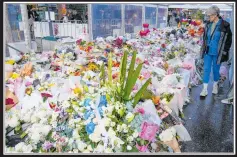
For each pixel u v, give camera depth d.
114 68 2.32
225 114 3.00
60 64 2.52
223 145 2.29
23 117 1.49
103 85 1.79
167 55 3.67
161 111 1.78
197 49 4.86
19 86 1.80
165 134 1.53
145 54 3.44
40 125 1.42
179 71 3.06
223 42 3.44
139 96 1.56
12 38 2.93
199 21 7.51
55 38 3.69
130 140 1.38
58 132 1.42
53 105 1.60
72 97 1.66
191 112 3.04
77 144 1.35
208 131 2.57
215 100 3.47
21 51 2.94
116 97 1.52
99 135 1.37
